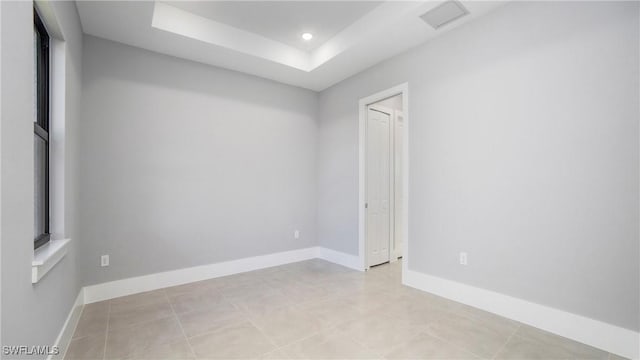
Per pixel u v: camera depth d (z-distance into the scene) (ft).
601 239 6.67
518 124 8.07
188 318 8.16
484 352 6.46
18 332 3.80
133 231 10.22
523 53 7.99
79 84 8.82
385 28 9.54
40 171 6.25
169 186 11.02
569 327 7.07
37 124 5.77
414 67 10.78
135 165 10.32
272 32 11.25
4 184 3.45
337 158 14.30
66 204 6.89
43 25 6.08
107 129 9.82
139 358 6.26
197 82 11.76
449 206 9.66
